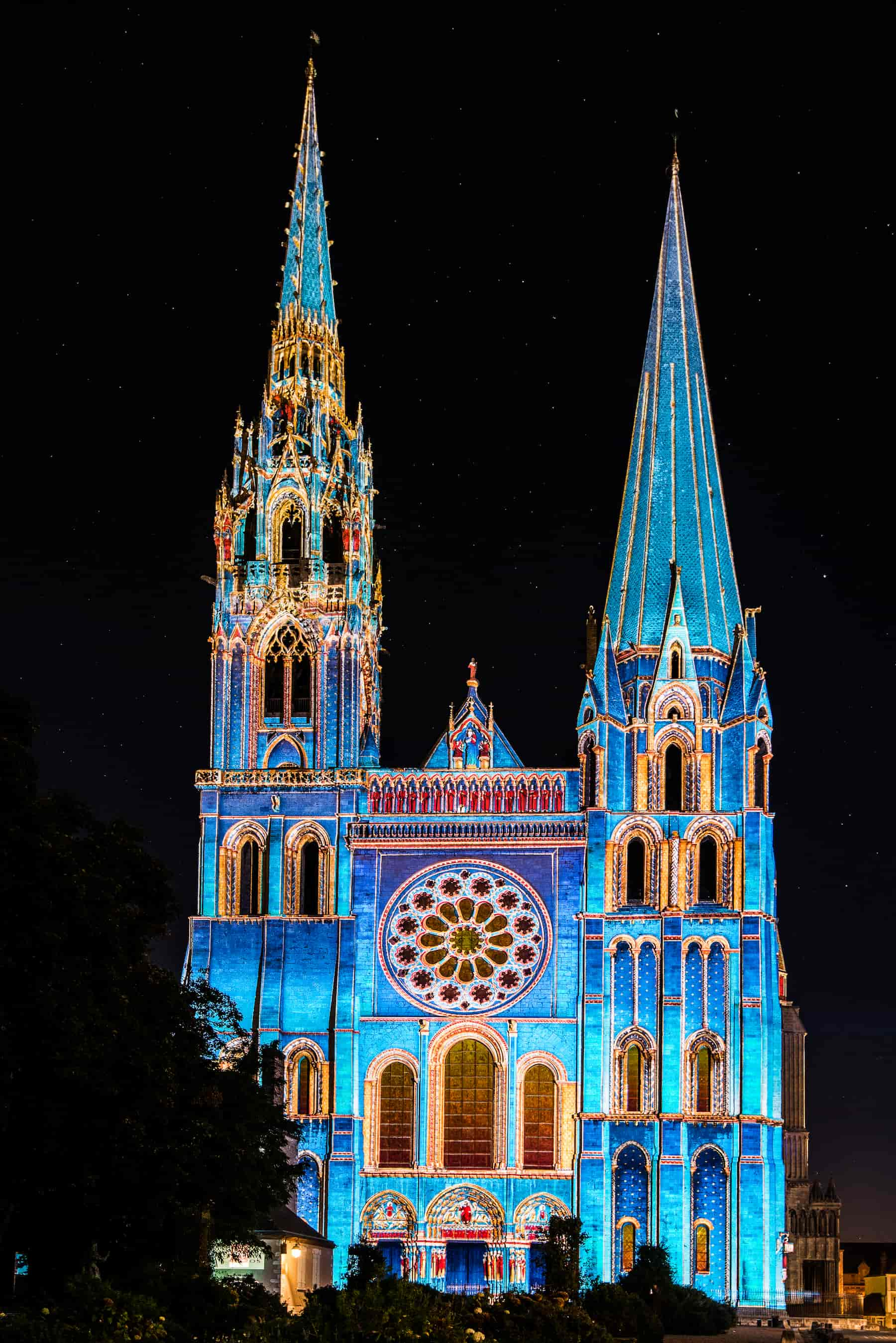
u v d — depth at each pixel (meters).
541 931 124.50
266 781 128.25
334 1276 119.12
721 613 131.50
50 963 69.56
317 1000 124.56
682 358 138.50
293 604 131.75
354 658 130.75
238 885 127.69
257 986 125.00
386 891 126.25
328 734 129.75
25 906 69.25
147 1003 77.94
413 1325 70.25
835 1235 127.38
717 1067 121.12
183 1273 70.62
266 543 133.50
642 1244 117.81
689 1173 118.88
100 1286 60.75
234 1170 82.81
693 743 125.88
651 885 123.81
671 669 127.25
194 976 125.19
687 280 141.38
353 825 127.06
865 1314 180.00
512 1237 119.69
